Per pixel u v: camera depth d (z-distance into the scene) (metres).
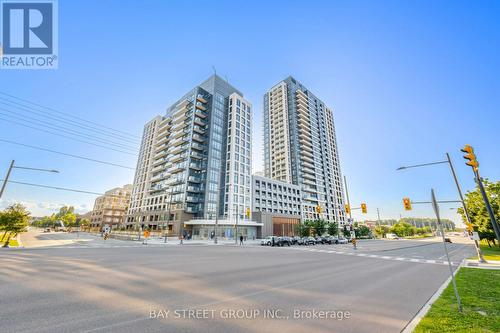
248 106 80.69
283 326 4.77
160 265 12.00
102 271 9.77
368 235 94.69
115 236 49.72
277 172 98.69
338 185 110.94
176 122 81.75
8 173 20.81
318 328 4.72
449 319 5.14
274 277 9.88
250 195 70.38
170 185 70.75
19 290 6.67
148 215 74.25
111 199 107.00
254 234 64.00
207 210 62.78
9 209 27.02
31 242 29.92
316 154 102.62
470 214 29.44
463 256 22.41
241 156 72.06
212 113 74.19
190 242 40.09
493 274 11.61
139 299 6.20
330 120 122.38
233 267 12.23
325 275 10.77
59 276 8.55
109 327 4.45
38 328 4.35
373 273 11.83
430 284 9.34
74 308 5.41
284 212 79.38
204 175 66.94
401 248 33.84
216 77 80.19
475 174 10.63
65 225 113.75
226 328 4.56
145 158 92.19
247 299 6.55
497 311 5.78
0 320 4.65
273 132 106.25
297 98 105.62
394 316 5.56
